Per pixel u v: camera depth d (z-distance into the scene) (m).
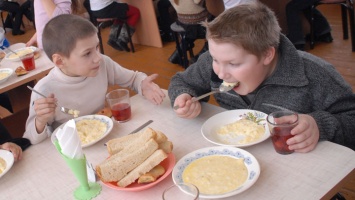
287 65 1.34
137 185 1.10
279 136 1.12
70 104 1.74
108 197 1.08
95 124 1.50
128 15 4.82
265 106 1.44
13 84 2.27
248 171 1.07
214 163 1.12
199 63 1.64
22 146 1.42
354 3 3.57
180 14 3.71
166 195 0.96
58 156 1.34
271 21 1.28
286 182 1.03
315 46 4.02
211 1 3.59
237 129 1.31
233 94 1.57
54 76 1.71
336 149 1.12
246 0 2.57
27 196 1.15
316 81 1.35
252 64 1.25
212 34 1.22
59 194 1.14
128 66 4.53
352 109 1.33
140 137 1.20
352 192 2.01
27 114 2.23
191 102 1.43
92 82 1.79
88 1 5.07
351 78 3.23
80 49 1.59
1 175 1.23
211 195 0.98
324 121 1.20
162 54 4.70
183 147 1.28
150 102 1.66
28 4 6.77
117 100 1.53
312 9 3.79
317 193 0.97
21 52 2.78
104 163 1.14
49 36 1.62
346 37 4.02
